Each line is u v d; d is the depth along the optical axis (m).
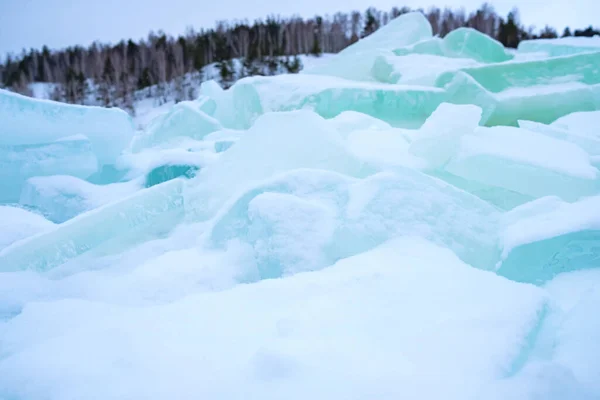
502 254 2.42
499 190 3.46
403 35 11.54
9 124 4.39
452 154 3.73
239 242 2.73
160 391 1.13
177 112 6.94
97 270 2.82
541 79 6.80
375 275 1.84
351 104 6.78
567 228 2.32
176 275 2.45
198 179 3.67
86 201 4.13
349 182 2.92
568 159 3.26
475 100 6.46
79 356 1.32
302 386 1.11
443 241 2.43
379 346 1.32
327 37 31.64
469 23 30.41
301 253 2.31
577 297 1.98
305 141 3.47
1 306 2.10
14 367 1.29
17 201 4.56
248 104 7.69
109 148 5.61
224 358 1.29
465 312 1.50
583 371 1.21
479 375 1.16
